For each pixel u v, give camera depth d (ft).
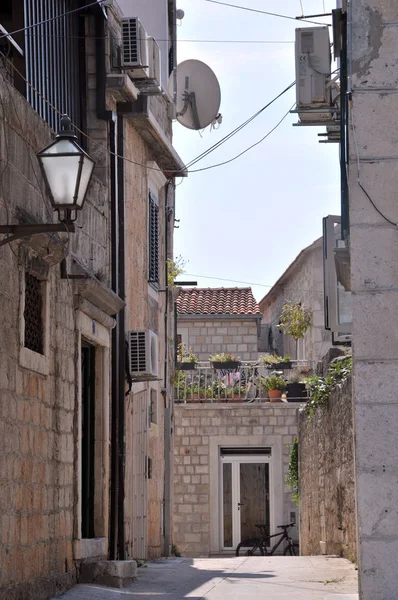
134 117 59.26
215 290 136.98
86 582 44.42
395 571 32.19
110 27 56.39
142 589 44.37
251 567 56.65
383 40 33.94
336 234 51.60
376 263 33.47
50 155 32.83
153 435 68.39
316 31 44.32
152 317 69.21
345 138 37.11
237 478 108.88
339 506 64.85
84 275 44.11
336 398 66.13
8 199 36.04
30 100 43.65
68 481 43.09
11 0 43.24
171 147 68.44
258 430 108.17
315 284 125.18
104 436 49.75
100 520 49.29
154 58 58.18
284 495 107.55
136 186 63.57
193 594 42.32
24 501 36.91
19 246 36.83
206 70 68.18
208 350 131.34
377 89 33.88
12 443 35.70
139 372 58.18
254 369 114.42
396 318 33.24
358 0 34.09
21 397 36.94
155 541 68.18
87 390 49.90
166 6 65.72
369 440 32.81
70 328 44.14
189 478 108.17
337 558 62.80
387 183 33.63
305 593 42.63
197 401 110.83
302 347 133.49
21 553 36.27
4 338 35.04
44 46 46.44
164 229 74.64
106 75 55.47
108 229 55.26
